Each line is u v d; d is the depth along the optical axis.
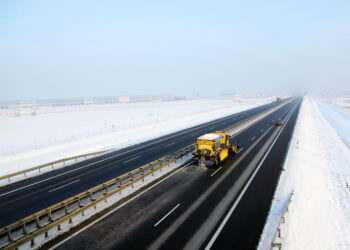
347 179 19.67
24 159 26.70
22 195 16.31
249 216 12.38
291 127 43.25
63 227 11.55
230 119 58.47
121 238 10.57
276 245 9.10
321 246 10.18
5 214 13.45
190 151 27.09
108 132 44.88
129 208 13.48
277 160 22.83
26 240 9.77
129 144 33.09
